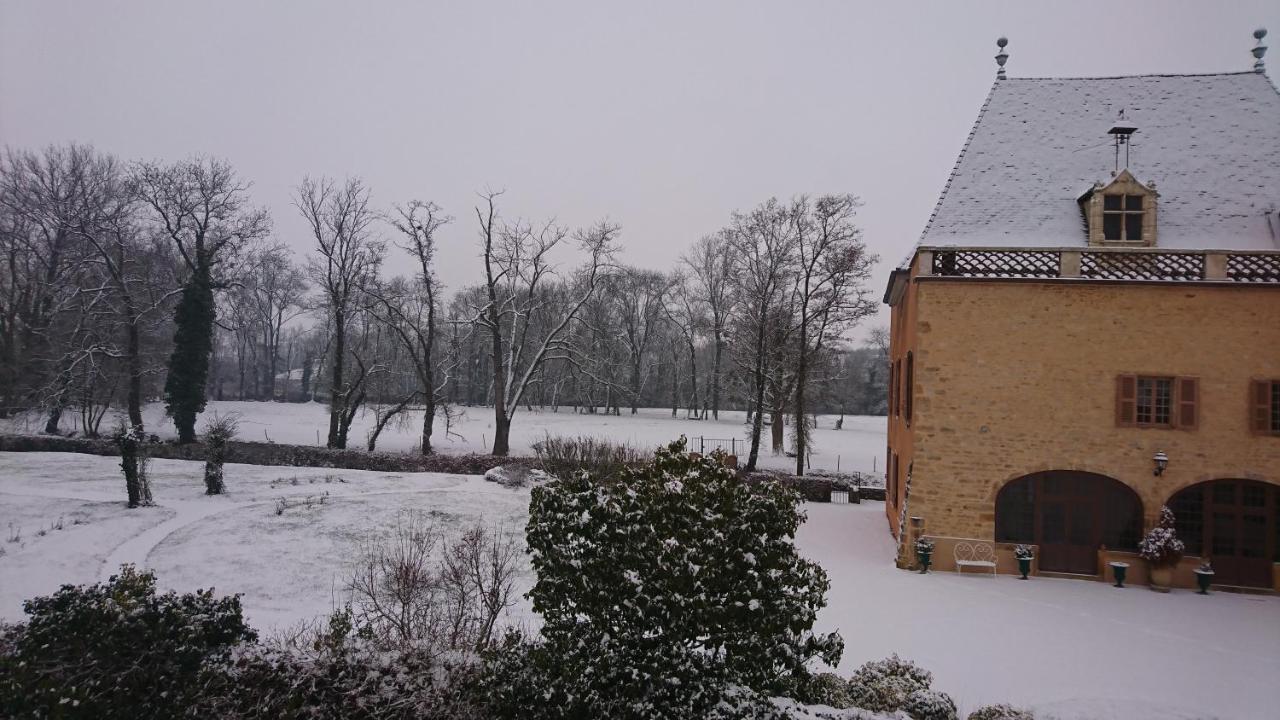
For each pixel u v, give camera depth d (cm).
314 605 1593
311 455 3569
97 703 837
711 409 7831
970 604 1680
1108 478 1952
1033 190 2136
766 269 4097
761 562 834
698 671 820
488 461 3434
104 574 1758
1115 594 1797
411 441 4606
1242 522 1892
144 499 2461
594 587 835
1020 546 1955
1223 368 1908
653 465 904
